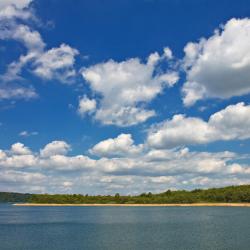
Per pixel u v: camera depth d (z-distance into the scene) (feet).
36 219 630.33
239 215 648.38
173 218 595.06
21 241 316.60
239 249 260.83
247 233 355.97
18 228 449.48
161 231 384.06
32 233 383.65
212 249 261.44
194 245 280.10
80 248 273.33
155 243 292.61
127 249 265.95
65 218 646.74
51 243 301.43
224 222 495.00
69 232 388.57
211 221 515.91
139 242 299.58
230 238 318.65
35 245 291.79
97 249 267.39
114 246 280.31
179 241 302.86
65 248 274.77
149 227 435.53
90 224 498.69
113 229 416.05
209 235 341.62
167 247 271.90
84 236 347.77
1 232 397.80
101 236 345.10
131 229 413.18
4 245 293.84
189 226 441.27
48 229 430.20
